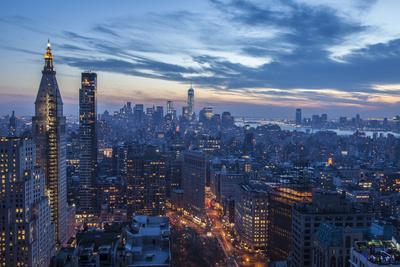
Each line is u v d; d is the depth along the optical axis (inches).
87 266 7234.3
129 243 7160.4
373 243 7711.6
